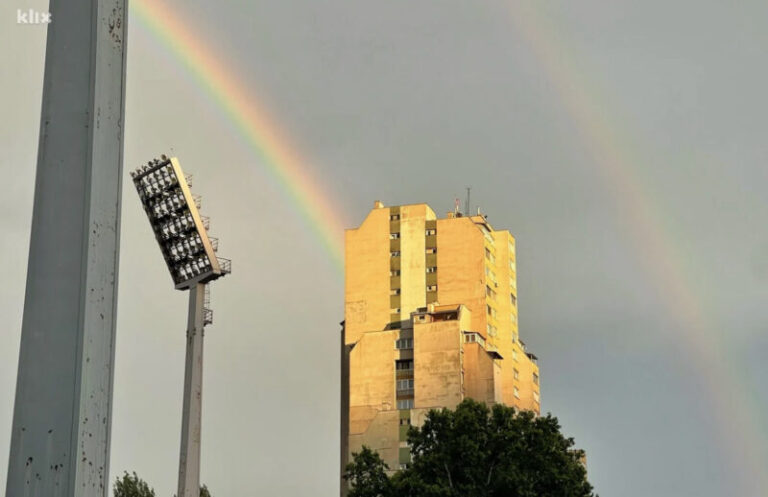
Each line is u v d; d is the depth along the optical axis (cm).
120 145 1111
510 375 14650
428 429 6519
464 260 14525
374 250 14838
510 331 14962
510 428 6378
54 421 1005
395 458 12850
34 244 1053
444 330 13338
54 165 1071
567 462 6306
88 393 1018
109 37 1117
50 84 1093
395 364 13488
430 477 6284
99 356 1037
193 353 7662
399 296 14562
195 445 7431
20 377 1016
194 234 7812
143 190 8031
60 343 1027
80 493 988
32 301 1034
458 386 13100
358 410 13425
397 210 14912
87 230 1055
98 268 1056
